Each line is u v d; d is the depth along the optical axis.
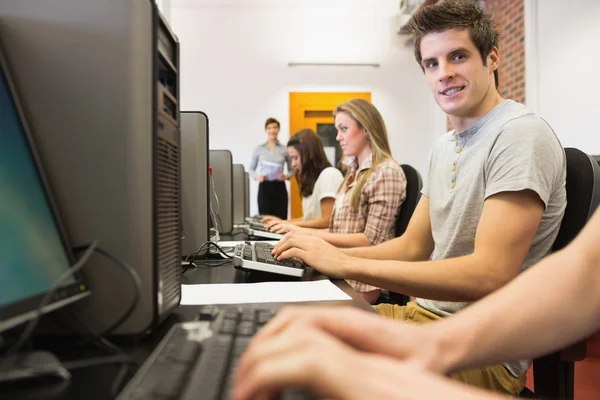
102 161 0.48
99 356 0.42
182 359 0.35
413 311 1.15
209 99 5.43
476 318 0.45
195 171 1.22
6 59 0.48
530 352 0.47
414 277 0.86
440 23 1.04
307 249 0.93
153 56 0.49
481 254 0.86
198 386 0.30
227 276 0.93
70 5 0.48
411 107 5.56
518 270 0.86
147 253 0.48
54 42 0.48
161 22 0.53
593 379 1.42
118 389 0.33
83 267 0.47
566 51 3.24
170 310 0.55
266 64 5.46
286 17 5.45
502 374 0.84
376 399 0.25
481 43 1.02
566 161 0.93
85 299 0.47
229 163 2.03
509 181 0.88
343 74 5.50
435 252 1.15
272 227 1.94
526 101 3.73
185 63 5.41
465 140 1.08
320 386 0.25
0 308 0.34
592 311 0.50
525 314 0.47
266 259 0.93
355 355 0.27
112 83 0.48
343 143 1.92
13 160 0.43
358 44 5.50
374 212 1.64
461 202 1.04
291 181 5.39
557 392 0.79
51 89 0.48
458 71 1.03
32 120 0.48
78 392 0.33
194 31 5.40
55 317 0.46
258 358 0.27
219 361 0.35
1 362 0.35
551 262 0.52
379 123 1.83
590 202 0.87
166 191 0.53
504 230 0.86
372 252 1.23
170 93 0.56
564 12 3.25
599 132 2.91
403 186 1.67
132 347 0.46
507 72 4.13
